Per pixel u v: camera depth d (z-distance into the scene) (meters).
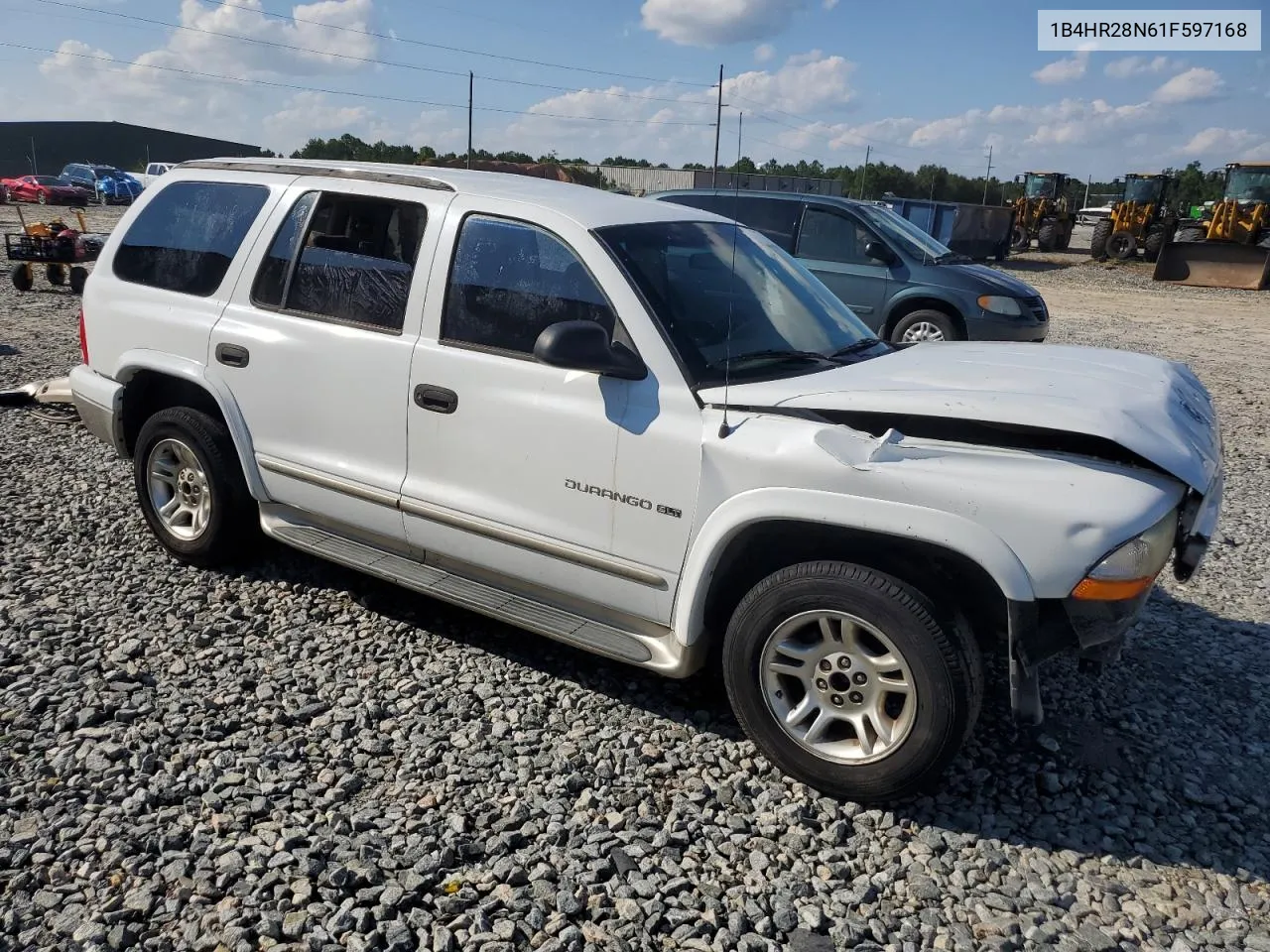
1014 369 3.75
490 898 2.79
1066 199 37.50
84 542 5.22
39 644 4.09
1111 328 16.98
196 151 97.62
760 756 3.56
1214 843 3.18
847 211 11.39
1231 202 25.89
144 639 4.18
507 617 3.83
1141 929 2.79
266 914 2.68
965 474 3.04
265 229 4.55
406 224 4.16
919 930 2.77
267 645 4.21
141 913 2.67
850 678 3.24
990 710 3.89
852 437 3.19
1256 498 7.07
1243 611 5.01
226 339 4.55
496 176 4.43
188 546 4.86
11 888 2.74
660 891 2.86
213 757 3.38
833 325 4.25
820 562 3.23
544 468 3.71
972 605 3.36
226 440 4.70
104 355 5.08
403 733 3.60
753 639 3.33
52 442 7.04
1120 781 3.49
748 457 3.27
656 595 3.54
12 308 13.58
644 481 3.48
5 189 40.38
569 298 3.71
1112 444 3.12
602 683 4.02
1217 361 13.64
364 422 4.18
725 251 4.16
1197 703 4.05
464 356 3.88
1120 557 2.90
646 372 3.52
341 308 4.27
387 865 2.90
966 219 28.56
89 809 3.07
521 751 3.51
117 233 5.17
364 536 4.39
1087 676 4.21
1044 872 3.02
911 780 3.14
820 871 2.98
